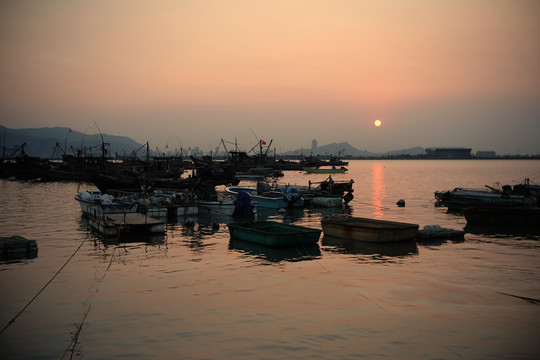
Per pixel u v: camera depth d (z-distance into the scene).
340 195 58.19
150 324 15.62
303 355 13.35
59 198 62.97
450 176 147.00
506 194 48.25
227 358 13.12
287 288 19.86
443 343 14.30
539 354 13.57
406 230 30.25
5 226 37.03
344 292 19.33
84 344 14.07
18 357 13.21
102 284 20.33
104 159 107.06
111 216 36.00
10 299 18.20
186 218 43.59
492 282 20.98
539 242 30.86
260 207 53.22
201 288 19.80
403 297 18.72
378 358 13.23
